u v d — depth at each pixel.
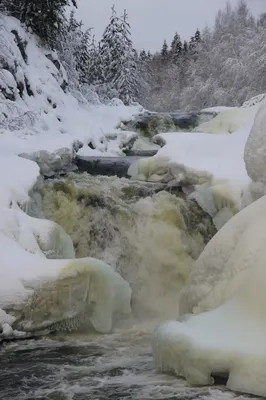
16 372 5.95
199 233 9.56
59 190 9.81
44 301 6.91
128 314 7.96
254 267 5.97
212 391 5.14
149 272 9.41
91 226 9.65
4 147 10.96
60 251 8.16
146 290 9.29
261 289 5.70
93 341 7.07
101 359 6.38
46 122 14.92
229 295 6.12
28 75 16.50
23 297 6.78
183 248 9.44
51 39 19.34
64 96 18.14
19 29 17.25
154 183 10.64
